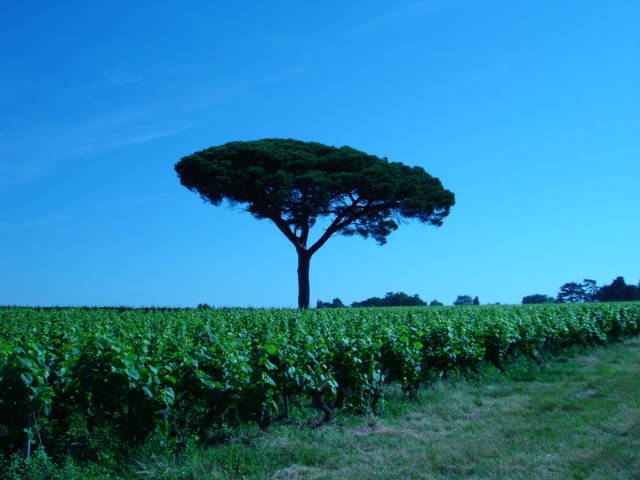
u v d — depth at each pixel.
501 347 14.43
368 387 9.70
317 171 34.84
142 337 10.56
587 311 20.88
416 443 7.63
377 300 66.88
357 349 10.10
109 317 19.72
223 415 8.62
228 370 8.01
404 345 11.01
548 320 17.81
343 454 7.18
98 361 7.16
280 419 9.04
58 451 7.18
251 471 6.62
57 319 18.12
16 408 6.46
